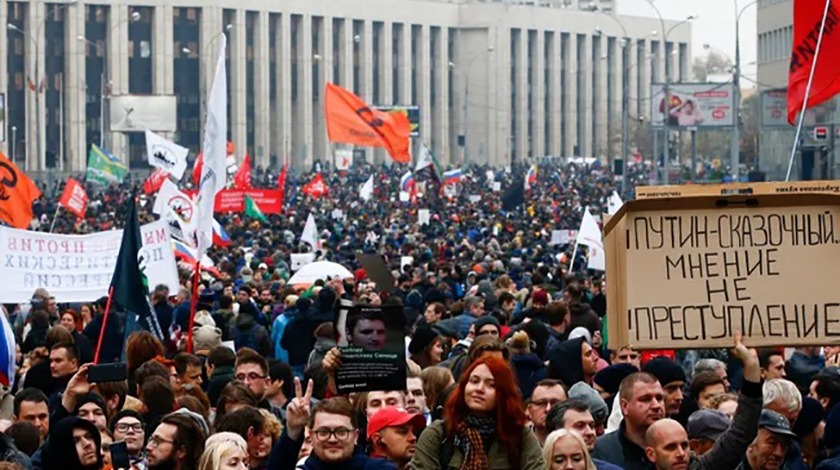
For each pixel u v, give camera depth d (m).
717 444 13.70
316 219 78.81
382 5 177.75
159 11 159.62
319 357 21.52
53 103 157.88
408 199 95.62
